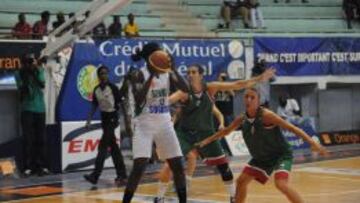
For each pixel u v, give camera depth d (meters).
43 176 19.61
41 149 19.86
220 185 16.95
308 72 28.86
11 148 19.86
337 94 30.94
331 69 29.59
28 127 19.64
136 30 26.33
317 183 17.27
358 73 30.28
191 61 24.91
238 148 25.38
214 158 13.19
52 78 20.77
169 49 24.33
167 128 10.80
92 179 17.53
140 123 10.77
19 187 17.23
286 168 10.36
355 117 31.67
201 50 25.20
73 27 20.00
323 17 34.12
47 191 16.41
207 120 13.13
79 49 21.23
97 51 22.03
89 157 20.91
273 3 34.19
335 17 34.41
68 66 20.88
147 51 10.86
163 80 10.80
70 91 20.75
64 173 20.28
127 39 23.11
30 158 19.81
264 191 15.72
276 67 27.84
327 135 28.89
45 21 23.64
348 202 14.12
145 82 10.70
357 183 17.27
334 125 30.92
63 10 28.53
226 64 25.88
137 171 10.73
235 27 31.70
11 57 20.30
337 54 29.72
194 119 13.05
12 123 21.55
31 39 21.59
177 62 24.55
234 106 26.42
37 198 15.24
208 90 13.10
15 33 22.14
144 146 10.70
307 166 21.34
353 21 34.12
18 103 21.56
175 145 10.85
